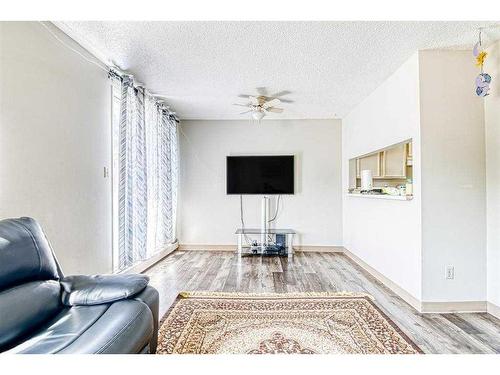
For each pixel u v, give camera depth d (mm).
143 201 3777
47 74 2271
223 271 4035
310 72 3322
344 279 3689
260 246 5227
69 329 1395
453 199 2752
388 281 3400
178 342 2133
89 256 2820
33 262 1585
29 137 2088
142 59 3006
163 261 4590
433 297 2729
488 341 2182
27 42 2074
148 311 1652
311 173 5477
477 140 2758
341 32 2461
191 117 5410
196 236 5516
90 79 2852
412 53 2857
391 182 4480
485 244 2750
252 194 5445
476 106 2770
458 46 2715
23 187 2031
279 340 2168
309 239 5453
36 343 1281
